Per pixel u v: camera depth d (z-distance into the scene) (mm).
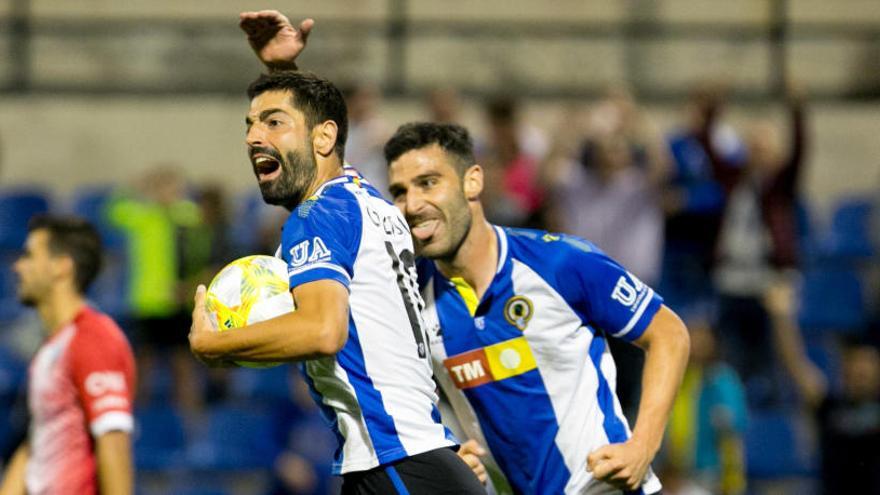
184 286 39281
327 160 14359
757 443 38781
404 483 13719
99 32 49312
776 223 38562
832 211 46750
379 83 49094
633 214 37531
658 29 49969
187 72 49500
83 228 21000
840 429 34812
